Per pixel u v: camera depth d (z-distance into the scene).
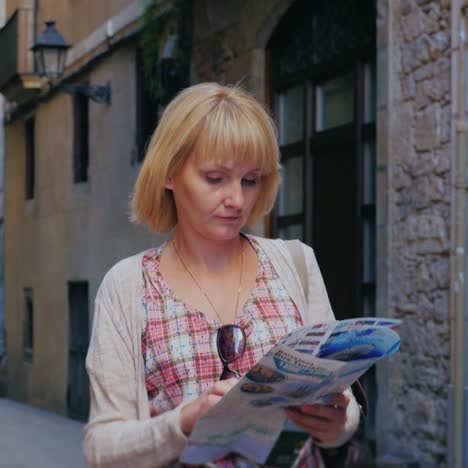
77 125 16.05
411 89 7.88
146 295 2.77
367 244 8.79
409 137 7.88
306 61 9.74
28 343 18.64
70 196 16.14
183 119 2.66
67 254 16.28
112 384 2.70
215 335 2.72
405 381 7.89
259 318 2.75
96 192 14.96
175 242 2.85
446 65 7.50
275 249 2.88
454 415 7.27
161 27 12.36
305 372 2.31
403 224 7.92
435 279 7.56
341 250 9.13
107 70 14.48
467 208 7.37
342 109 9.23
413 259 7.80
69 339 16.27
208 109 2.63
